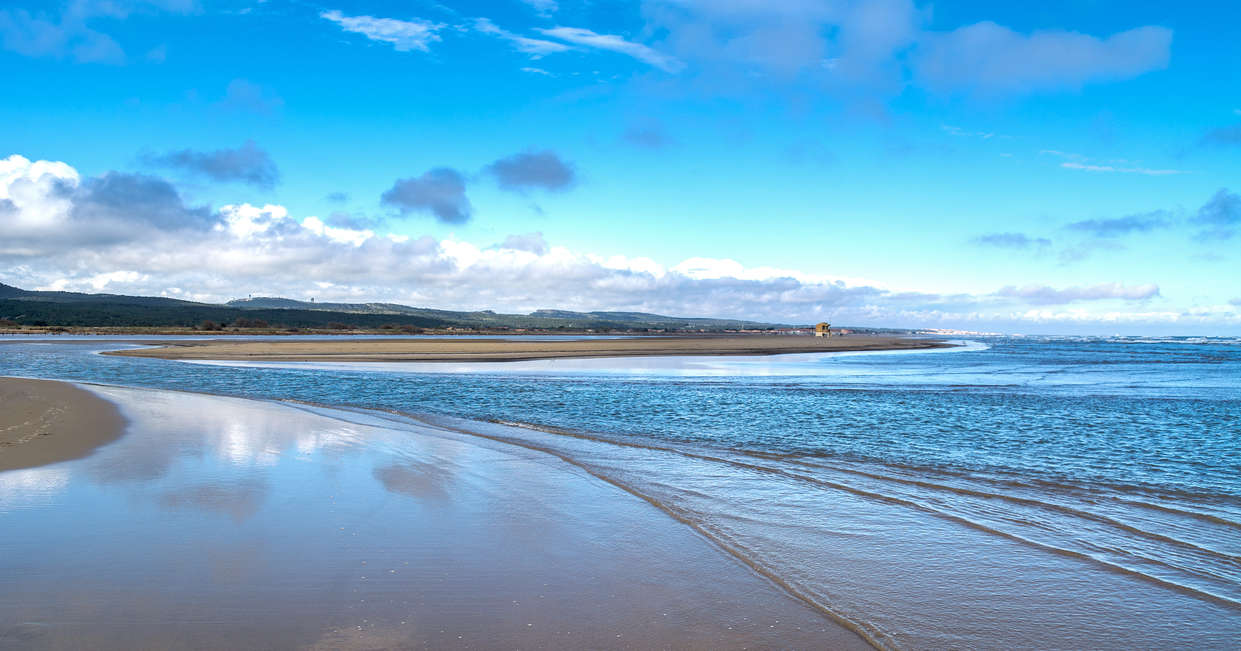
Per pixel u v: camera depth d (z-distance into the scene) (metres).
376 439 13.95
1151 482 11.48
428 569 6.52
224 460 11.35
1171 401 24.52
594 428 17.14
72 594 5.69
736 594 6.16
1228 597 6.39
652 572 6.66
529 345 80.44
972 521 8.75
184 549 6.86
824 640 5.29
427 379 32.78
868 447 14.66
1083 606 6.12
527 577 6.41
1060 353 80.06
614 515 8.64
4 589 5.76
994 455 13.84
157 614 5.34
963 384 32.09
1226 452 14.50
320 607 5.57
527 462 11.92
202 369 39.34
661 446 14.35
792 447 14.55
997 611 5.96
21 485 9.38
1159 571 7.05
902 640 5.35
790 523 8.52
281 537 7.33
